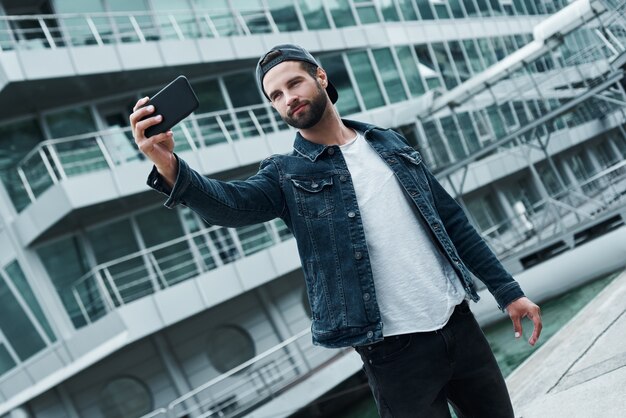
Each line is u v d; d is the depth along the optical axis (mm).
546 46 18297
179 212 16156
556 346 3932
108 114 15812
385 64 21703
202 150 15766
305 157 1804
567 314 12180
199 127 16594
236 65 17484
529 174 26109
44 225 14102
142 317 14109
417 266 1770
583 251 13898
